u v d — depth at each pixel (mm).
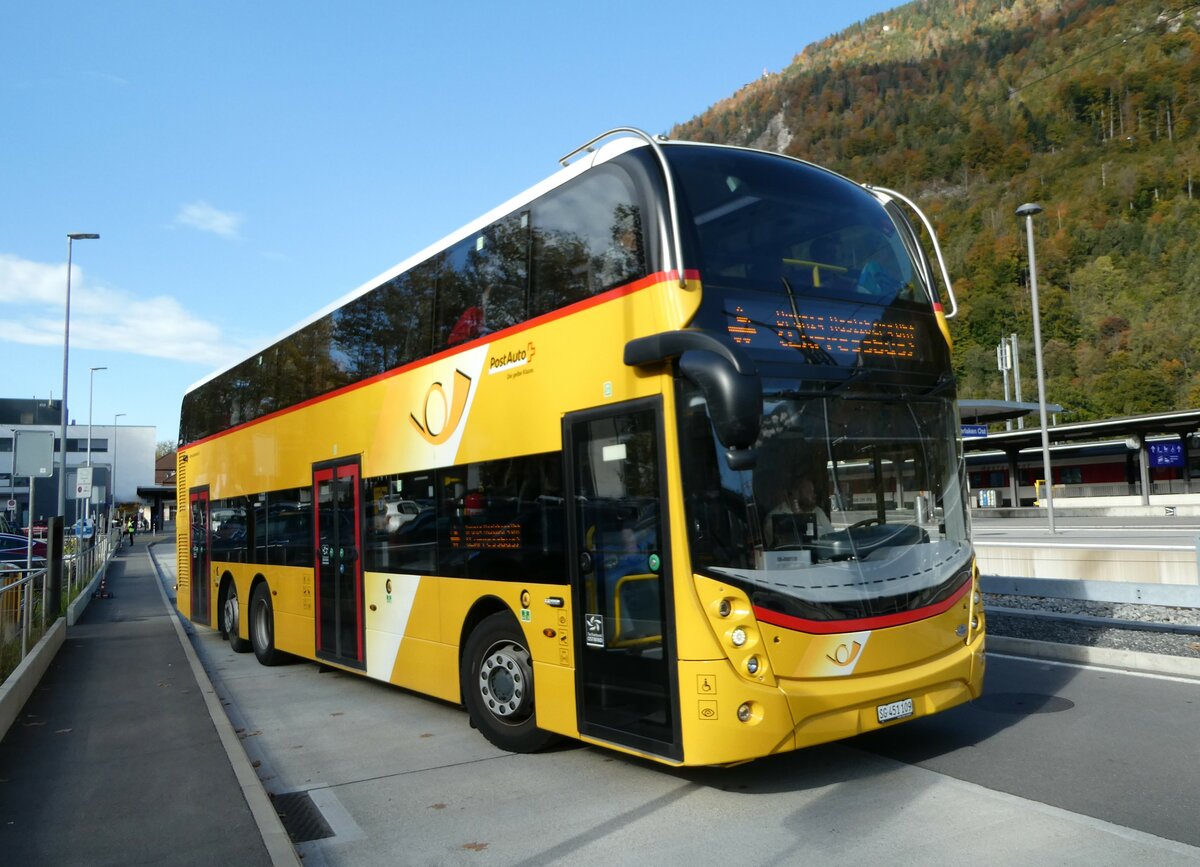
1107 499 52906
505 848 5375
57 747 7789
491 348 7715
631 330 6137
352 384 10312
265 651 12727
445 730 8438
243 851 5215
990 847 4961
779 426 5934
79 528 31047
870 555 6098
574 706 6602
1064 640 10875
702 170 6309
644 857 5090
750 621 5562
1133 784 5875
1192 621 12180
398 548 9125
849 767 6500
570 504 6668
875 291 6719
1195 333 112625
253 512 13391
